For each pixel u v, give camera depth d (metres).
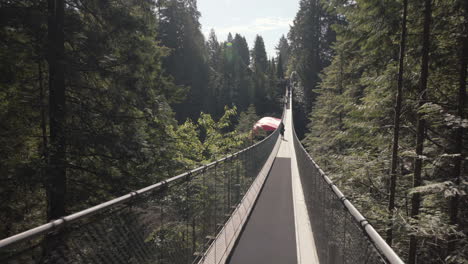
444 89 7.12
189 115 55.50
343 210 3.12
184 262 3.90
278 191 11.84
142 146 8.18
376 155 7.69
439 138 6.97
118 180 8.00
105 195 7.94
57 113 6.84
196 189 4.55
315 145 22.23
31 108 6.82
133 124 8.26
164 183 3.26
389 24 6.38
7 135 6.39
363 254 2.25
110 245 2.30
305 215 8.59
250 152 11.88
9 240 1.38
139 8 8.82
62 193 6.60
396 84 6.66
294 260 5.75
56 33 6.87
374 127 7.04
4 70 6.00
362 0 6.32
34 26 6.53
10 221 6.61
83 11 8.21
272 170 17.09
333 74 19.94
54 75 6.82
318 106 29.22
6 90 6.34
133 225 2.67
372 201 6.77
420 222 5.09
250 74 93.06
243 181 9.84
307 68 57.94
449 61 6.56
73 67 7.31
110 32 7.97
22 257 1.54
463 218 6.27
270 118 46.09
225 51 93.56
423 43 5.96
